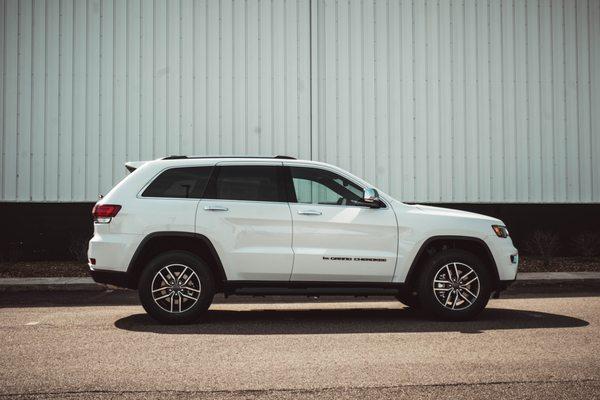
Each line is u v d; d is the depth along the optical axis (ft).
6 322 26.71
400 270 26.86
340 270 26.58
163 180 26.66
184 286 26.03
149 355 20.47
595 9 56.34
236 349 21.38
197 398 15.92
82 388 16.78
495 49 55.72
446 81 55.36
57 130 53.01
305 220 26.58
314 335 23.84
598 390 16.60
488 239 27.32
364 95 54.80
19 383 17.22
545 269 46.70
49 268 46.85
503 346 21.80
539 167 55.62
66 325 25.91
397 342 22.52
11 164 52.70
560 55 56.13
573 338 23.13
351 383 17.22
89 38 53.42
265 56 54.44
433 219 27.14
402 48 55.11
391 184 54.65
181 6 54.03
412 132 54.95
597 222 55.77
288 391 16.48
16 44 53.06
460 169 55.11
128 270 25.82
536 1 55.93
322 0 54.80
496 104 55.57
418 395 16.16
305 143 54.44
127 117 53.52
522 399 15.84
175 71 53.88
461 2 55.57
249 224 26.40
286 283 26.53
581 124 55.88
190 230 26.09
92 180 53.11
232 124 54.08
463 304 27.07
